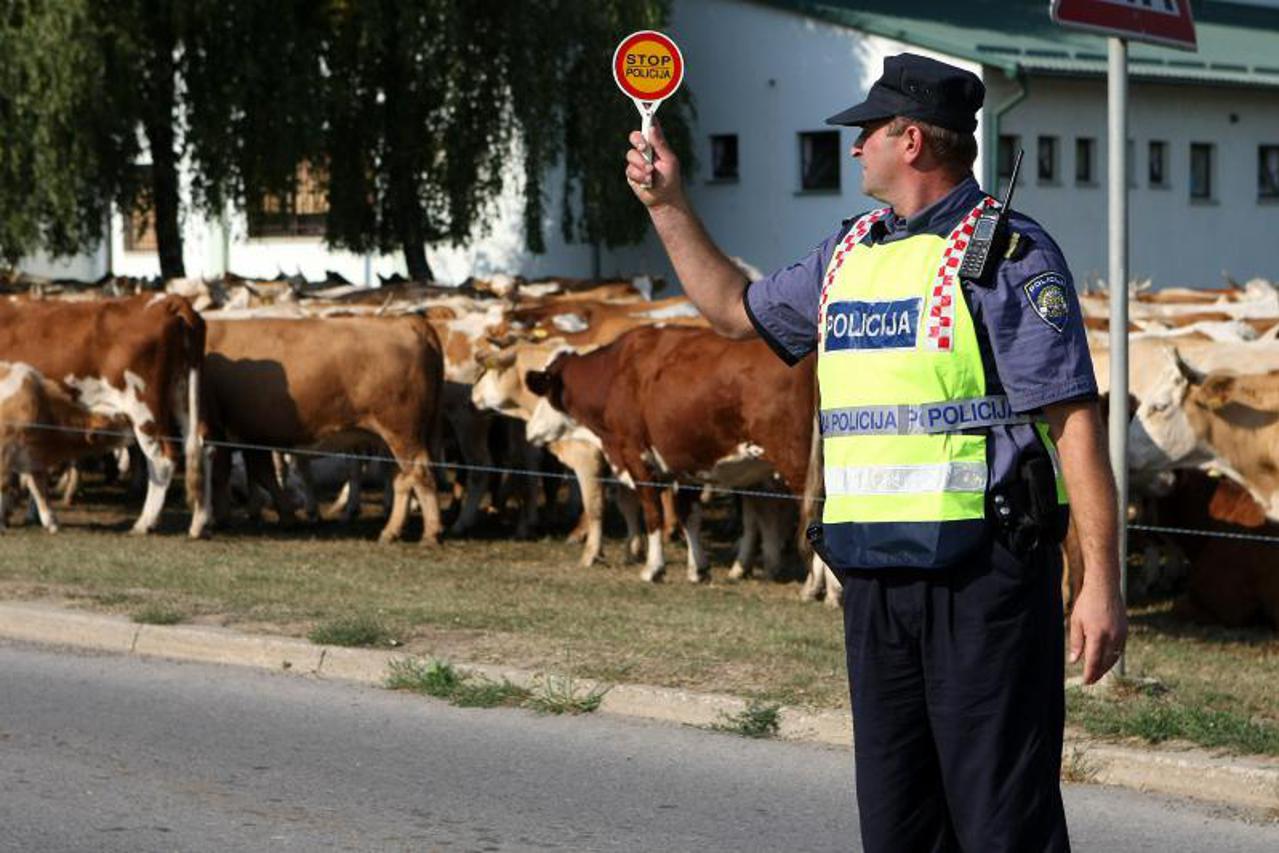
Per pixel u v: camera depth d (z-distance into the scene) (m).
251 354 20.45
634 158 5.70
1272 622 14.65
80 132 35.38
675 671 11.45
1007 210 5.32
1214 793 9.03
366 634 12.55
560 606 14.48
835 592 15.44
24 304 19.80
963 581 5.25
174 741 10.27
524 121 42.78
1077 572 14.06
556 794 9.14
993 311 5.20
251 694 11.57
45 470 19.77
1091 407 5.18
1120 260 10.81
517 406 20.30
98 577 15.41
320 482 25.91
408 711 11.06
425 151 42.94
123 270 60.12
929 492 5.24
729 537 21.41
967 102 5.35
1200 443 14.20
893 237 5.40
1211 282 53.34
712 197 51.41
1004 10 54.41
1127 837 8.39
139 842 8.25
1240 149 54.06
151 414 19.53
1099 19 10.52
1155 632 14.58
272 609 13.81
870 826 5.50
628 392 17.39
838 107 48.75
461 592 15.41
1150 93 51.00
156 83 38.66
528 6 42.38
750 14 50.16
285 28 38.78
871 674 5.43
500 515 22.97
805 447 16.11
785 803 8.99
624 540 20.95
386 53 41.31
